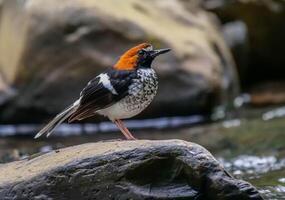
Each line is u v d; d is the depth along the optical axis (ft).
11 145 46.50
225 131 47.52
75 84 50.80
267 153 39.86
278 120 50.26
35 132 50.70
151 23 54.54
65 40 50.85
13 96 51.03
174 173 25.98
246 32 69.77
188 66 52.70
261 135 44.83
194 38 56.29
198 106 52.42
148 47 30.42
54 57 50.85
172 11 59.06
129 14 53.42
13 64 52.01
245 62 68.80
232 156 39.83
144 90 29.86
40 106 51.03
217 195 25.53
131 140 27.96
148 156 25.99
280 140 42.86
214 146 43.04
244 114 54.65
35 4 52.08
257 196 25.55
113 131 50.83
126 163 26.03
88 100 30.53
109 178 26.03
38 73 50.96
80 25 51.06
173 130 49.67
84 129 51.06
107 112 30.68
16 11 54.44
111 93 29.86
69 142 47.06
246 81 69.87
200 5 71.56
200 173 25.64
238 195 25.49
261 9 71.20
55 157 27.84
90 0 52.60
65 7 51.52
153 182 25.99
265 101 60.13
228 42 67.51
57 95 50.85
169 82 51.72
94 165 26.22
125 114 30.50
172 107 51.83
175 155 25.98
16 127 51.39
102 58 50.72
